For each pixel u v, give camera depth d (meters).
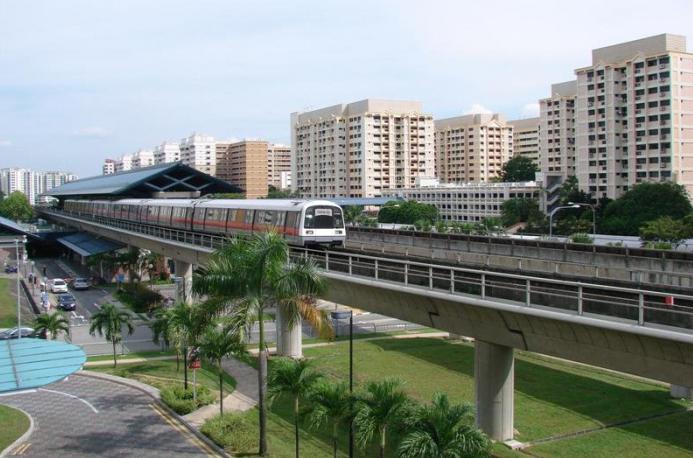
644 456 29.03
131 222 73.00
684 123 105.94
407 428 19.03
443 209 140.25
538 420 33.56
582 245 38.66
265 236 24.97
